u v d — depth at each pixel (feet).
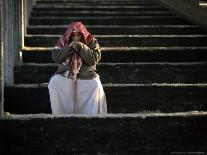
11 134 20.39
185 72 27.53
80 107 22.62
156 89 24.61
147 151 20.79
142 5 41.45
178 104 24.67
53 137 20.45
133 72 27.25
